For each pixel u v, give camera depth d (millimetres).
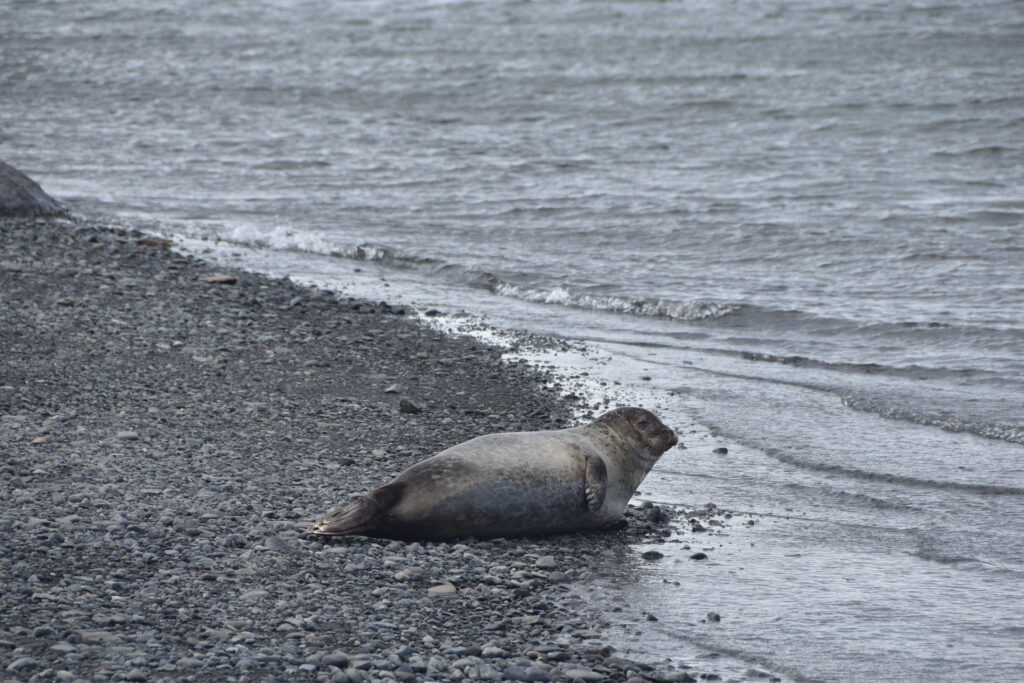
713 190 100500
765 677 23078
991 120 138500
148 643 21422
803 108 150750
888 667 23719
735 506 34688
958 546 31406
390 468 34562
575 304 66438
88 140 127000
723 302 64125
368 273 72062
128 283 57438
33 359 43250
